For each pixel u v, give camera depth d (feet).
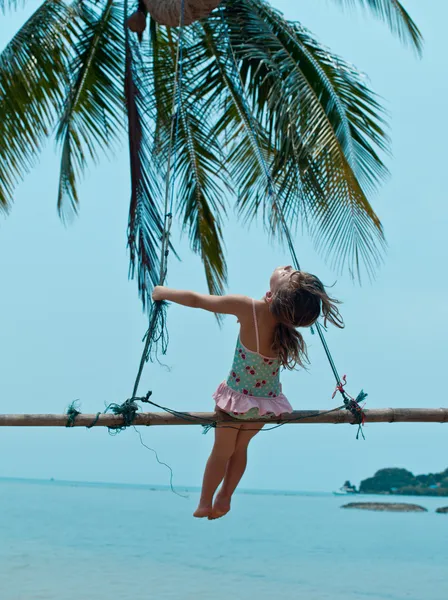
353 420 16.74
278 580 47.44
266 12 33.68
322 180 29.35
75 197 35.12
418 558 62.03
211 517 16.34
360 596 42.39
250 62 32.24
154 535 75.46
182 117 32.83
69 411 16.61
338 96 31.14
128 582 44.39
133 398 16.62
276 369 15.71
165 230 18.10
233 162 32.01
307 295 14.70
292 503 224.74
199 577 47.50
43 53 32.48
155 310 16.76
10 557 52.54
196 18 28.48
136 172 32.07
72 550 58.59
